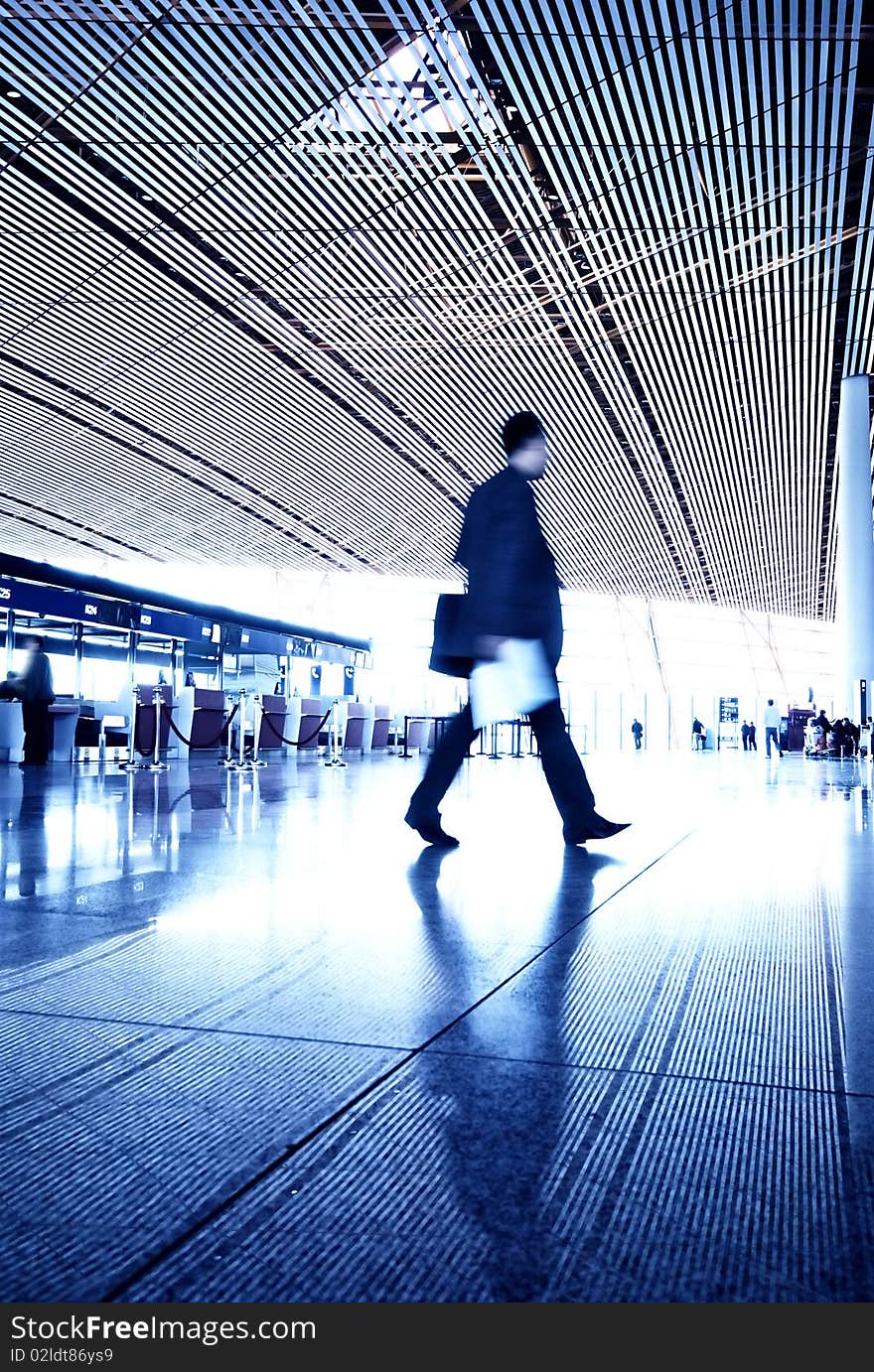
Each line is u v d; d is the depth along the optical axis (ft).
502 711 12.09
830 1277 2.72
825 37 20.70
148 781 28.30
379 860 11.76
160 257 31.17
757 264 31.89
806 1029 5.15
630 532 71.87
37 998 5.61
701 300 34.68
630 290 33.68
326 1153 3.54
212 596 57.72
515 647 11.86
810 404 46.57
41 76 22.38
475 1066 4.51
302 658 66.54
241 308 33.78
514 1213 3.09
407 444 46.21
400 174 26.02
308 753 59.72
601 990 5.91
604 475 57.31
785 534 72.64
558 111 23.49
